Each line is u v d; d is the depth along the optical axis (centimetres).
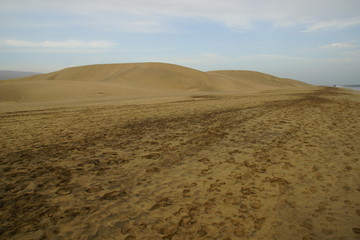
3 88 2805
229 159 529
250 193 376
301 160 509
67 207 349
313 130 765
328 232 280
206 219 311
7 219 321
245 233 281
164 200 363
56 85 3203
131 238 277
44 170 491
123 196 379
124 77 5644
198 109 1400
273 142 645
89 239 277
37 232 291
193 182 421
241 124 895
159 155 570
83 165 516
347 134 708
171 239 274
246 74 9956
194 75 5922
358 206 332
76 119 1141
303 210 326
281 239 270
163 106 1639
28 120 1138
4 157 574
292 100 1806
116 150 617
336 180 412
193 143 662
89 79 6556
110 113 1335
